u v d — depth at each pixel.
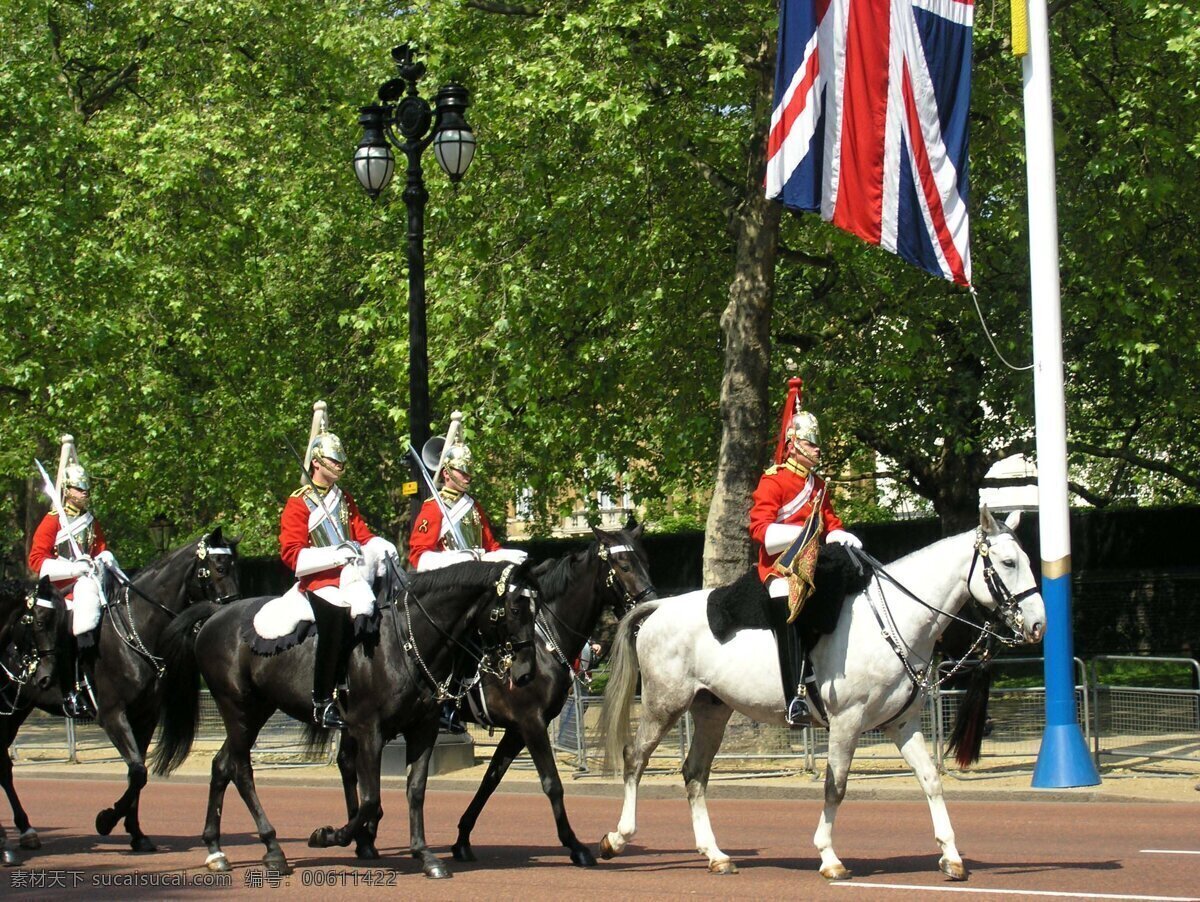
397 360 23.27
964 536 11.25
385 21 26.02
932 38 16.61
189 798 18.78
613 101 18.86
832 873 10.93
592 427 25.45
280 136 29.03
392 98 18.59
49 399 28.06
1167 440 28.00
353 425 31.39
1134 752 17.45
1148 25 20.62
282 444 29.66
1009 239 21.98
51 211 26.42
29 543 29.92
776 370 25.22
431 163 22.62
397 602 11.95
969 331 23.58
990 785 16.73
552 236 21.78
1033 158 16.33
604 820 15.59
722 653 11.81
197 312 28.16
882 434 25.47
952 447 25.22
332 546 12.24
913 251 16.55
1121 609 30.81
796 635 11.35
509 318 21.81
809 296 25.55
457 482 13.86
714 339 24.02
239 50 30.52
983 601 11.08
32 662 13.62
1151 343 20.52
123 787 20.36
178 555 14.20
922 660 11.17
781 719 11.62
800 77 16.56
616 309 22.16
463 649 11.83
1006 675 24.17
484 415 22.28
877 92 16.52
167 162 27.39
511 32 21.31
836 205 16.47
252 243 29.56
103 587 14.21
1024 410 22.36
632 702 12.43
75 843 14.15
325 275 29.53
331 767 21.27
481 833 14.55
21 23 27.91
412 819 11.66
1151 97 20.67
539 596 11.96
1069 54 20.94
